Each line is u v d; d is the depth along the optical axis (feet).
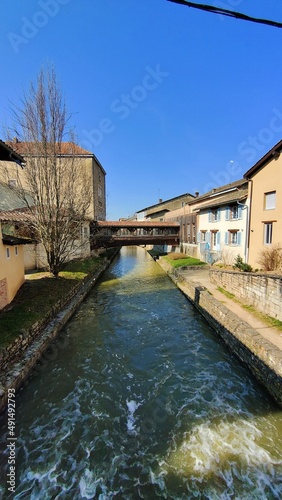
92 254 78.54
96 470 13.34
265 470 13.06
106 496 12.14
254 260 45.42
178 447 14.56
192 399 18.49
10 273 29.58
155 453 14.24
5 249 27.78
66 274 48.19
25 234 48.70
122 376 21.44
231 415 16.83
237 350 23.90
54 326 27.76
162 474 13.08
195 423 16.24
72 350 25.77
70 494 12.21
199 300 37.14
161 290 50.47
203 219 70.38
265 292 28.02
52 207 41.16
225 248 56.85
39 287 36.35
